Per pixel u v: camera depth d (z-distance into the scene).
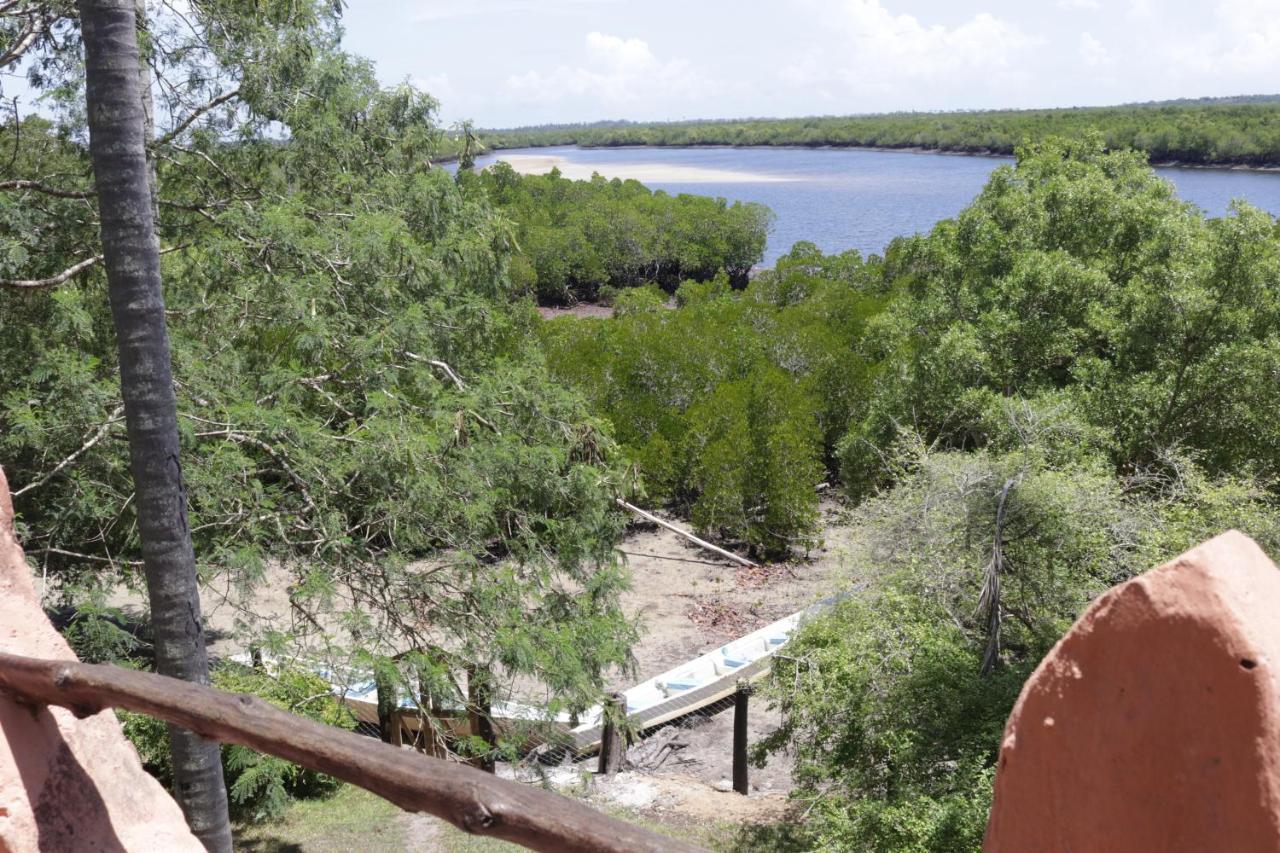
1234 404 18.14
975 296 23.42
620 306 47.62
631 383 30.78
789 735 14.19
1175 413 18.38
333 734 1.83
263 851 12.48
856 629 13.11
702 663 19.62
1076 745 1.15
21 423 9.95
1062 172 26.38
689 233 77.31
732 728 18.52
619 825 1.45
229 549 10.50
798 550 27.41
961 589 13.52
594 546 13.30
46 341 12.64
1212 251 18.69
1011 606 13.98
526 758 14.51
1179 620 1.06
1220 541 1.12
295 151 14.50
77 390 10.47
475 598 11.70
